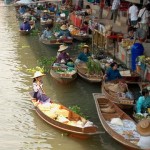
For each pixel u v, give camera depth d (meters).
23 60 42.31
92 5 60.75
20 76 36.38
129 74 32.94
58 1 77.88
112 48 41.72
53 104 27.20
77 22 54.56
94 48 45.53
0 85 33.78
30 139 24.08
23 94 31.64
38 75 28.14
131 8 40.84
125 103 26.98
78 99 30.86
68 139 23.98
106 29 42.50
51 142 23.73
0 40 53.00
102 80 32.41
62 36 48.34
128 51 35.91
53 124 24.94
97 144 23.28
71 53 44.84
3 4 92.06
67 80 33.41
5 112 28.03
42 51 47.00
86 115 27.52
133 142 21.73
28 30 56.28
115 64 32.59
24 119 26.86
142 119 23.22
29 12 69.88
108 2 54.78
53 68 35.56
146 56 34.34
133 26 41.25
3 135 24.61
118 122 24.22
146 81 32.12
